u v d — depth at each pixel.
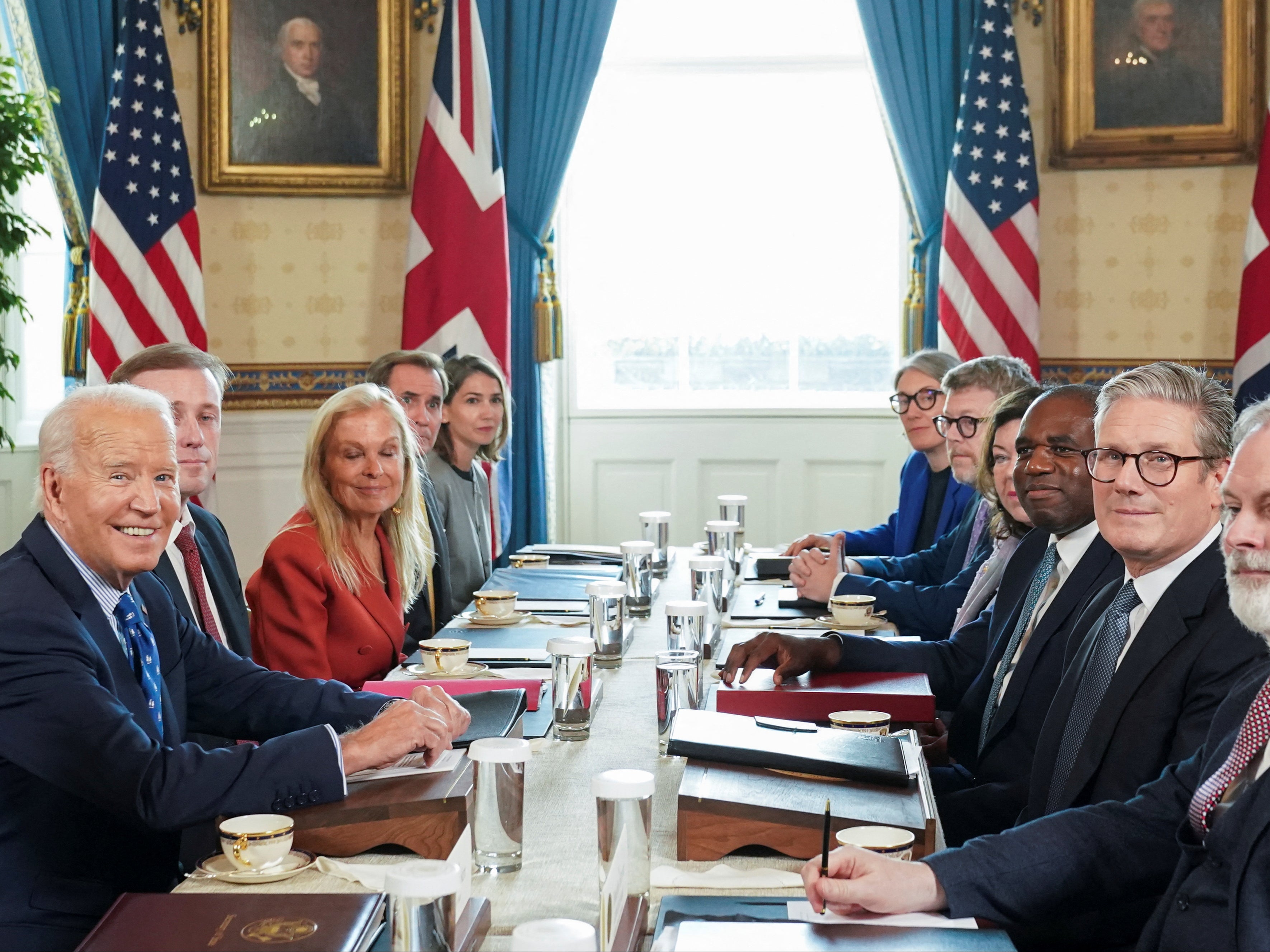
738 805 1.66
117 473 1.91
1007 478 2.93
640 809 1.44
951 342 5.75
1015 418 2.92
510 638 2.99
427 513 3.81
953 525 4.14
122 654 1.95
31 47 5.71
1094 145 5.89
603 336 6.80
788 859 1.67
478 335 5.84
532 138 6.18
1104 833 1.60
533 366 6.25
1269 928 1.38
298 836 1.70
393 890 1.26
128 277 5.55
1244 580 1.51
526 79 6.16
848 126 6.62
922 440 4.27
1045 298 6.05
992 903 1.49
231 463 6.18
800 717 2.29
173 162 5.66
